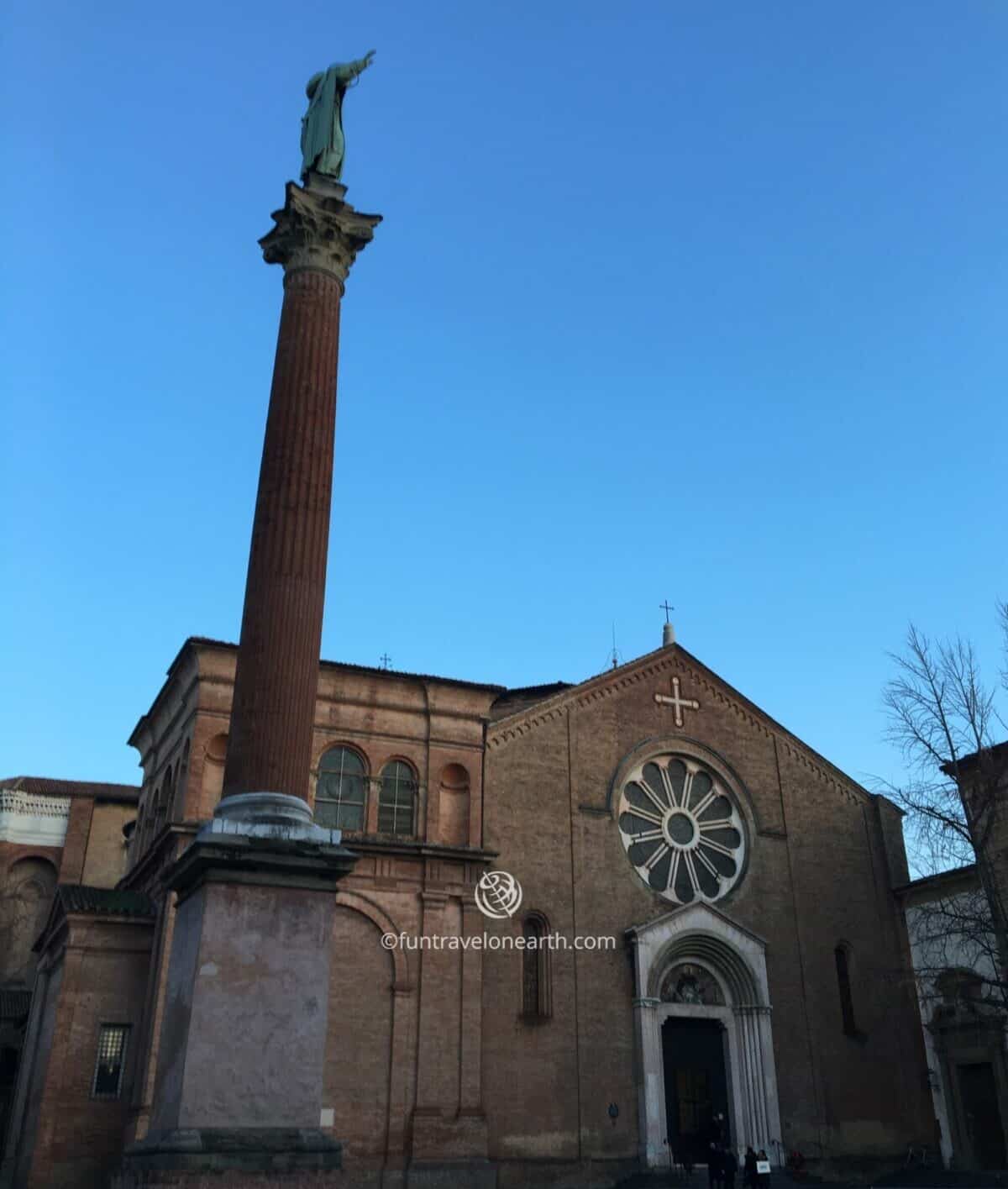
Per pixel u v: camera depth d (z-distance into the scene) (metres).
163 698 39.25
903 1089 41.44
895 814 46.09
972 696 35.00
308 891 18.03
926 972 39.56
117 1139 31.86
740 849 42.69
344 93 25.16
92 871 55.81
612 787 40.53
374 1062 32.69
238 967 17.19
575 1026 36.38
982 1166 39.50
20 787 56.78
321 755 36.22
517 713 39.72
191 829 32.47
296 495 20.92
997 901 33.69
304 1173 16.11
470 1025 34.03
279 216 23.30
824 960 42.22
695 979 39.75
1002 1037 39.00
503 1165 33.53
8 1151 37.75
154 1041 30.61
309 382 21.89
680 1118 37.69
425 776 37.09
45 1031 36.41
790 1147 38.41
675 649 44.47
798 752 45.47
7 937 54.34
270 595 20.14
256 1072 16.77
